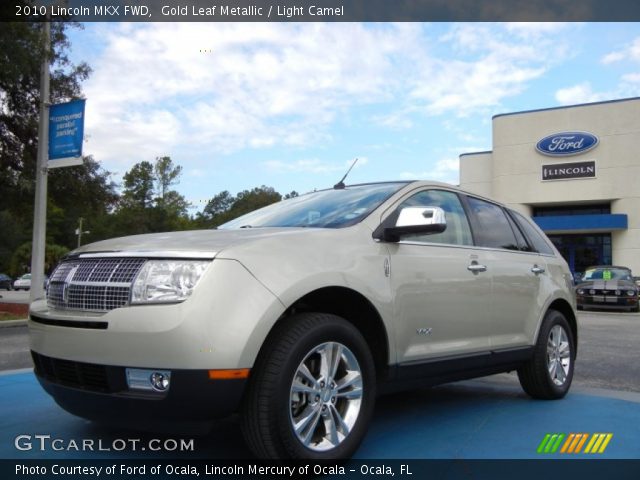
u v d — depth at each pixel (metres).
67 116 14.77
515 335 4.73
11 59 13.36
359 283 3.37
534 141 36.28
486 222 4.84
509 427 4.11
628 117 33.94
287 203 4.57
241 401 2.92
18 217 21.17
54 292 3.34
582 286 18.28
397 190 4.11
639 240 33.44
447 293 4.01
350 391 3.26
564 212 36.84
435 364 3.87
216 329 2.77
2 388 5.27
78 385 3.09
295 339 2.98
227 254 2.94
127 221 76.12
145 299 2.89
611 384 6.07
